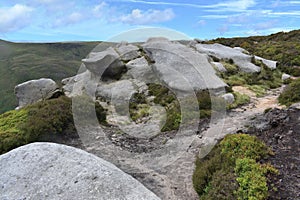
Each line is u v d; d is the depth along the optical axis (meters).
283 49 25.97
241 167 5.71
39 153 4.68
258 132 7.77
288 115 8.20
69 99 10.49
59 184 4.10
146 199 3.88
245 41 32.22
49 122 9.23
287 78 17.75
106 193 3.91
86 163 4.42
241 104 11.98
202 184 6.26
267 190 5.04
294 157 5.94
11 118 10.24
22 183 4.23
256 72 17.16
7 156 4.80
